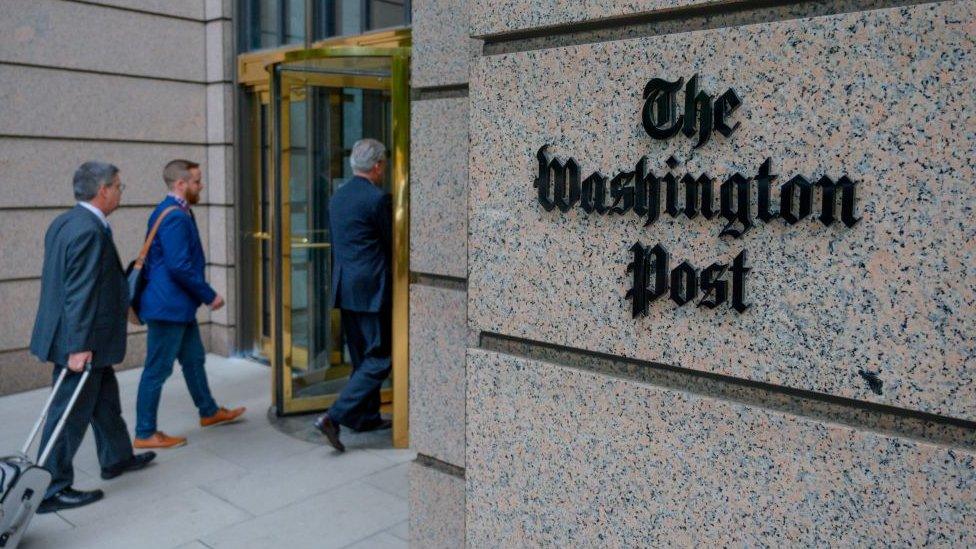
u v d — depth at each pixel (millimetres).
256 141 8117
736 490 2111
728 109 2051
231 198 8172
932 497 1793
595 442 2410
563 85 2395
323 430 5496
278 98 6180
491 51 2631
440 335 3273
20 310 7078
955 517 1763
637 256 2262
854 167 1859
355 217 5410
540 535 2578
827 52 1886
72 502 4684
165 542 4289
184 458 5488
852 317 1887
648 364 2303
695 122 2113
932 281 1769
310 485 5043
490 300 2652
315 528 4457
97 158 7414
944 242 1748
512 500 2646
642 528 2314
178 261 5445
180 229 5441
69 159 7242
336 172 6426
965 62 1698
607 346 2357
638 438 2311
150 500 4809
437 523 3330
